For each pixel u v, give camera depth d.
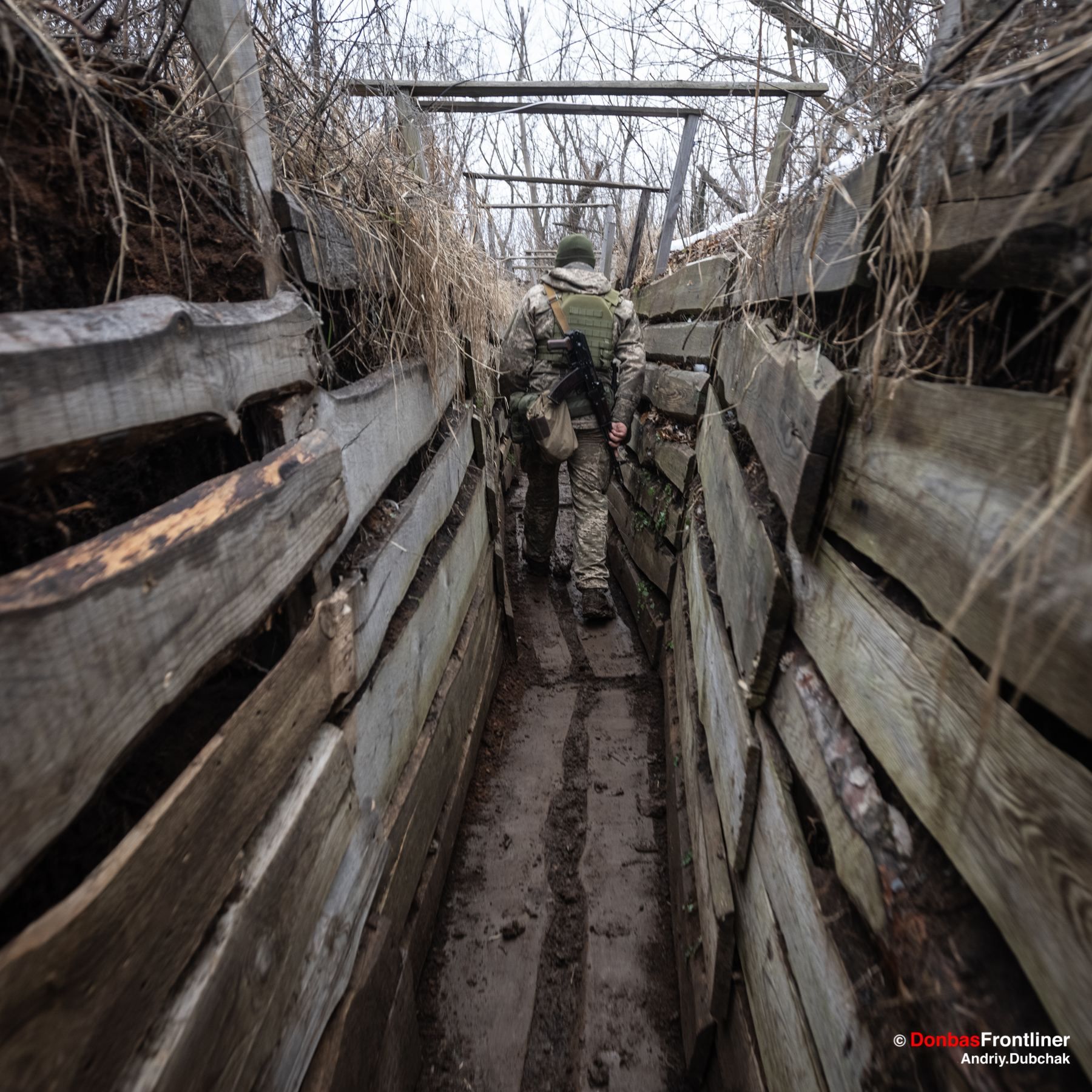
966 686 0.82
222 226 1.19
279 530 1.10
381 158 2.11
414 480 2.34
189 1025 0.79
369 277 1.76
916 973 0.84
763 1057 1.35
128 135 1.02
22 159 0.86
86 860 0.90
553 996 2.07
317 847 1.21
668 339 3.92
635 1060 1.89
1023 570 0.65
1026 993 0.74
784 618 1.48
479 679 3.05
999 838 0.73
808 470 1.32
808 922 1.15
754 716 1.61
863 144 1.38
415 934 1.92
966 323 1.01
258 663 1.26
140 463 1.09
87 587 0.66
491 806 2.81
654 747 3.17
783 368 1.64
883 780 1.07
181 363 0.89
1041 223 0.79
